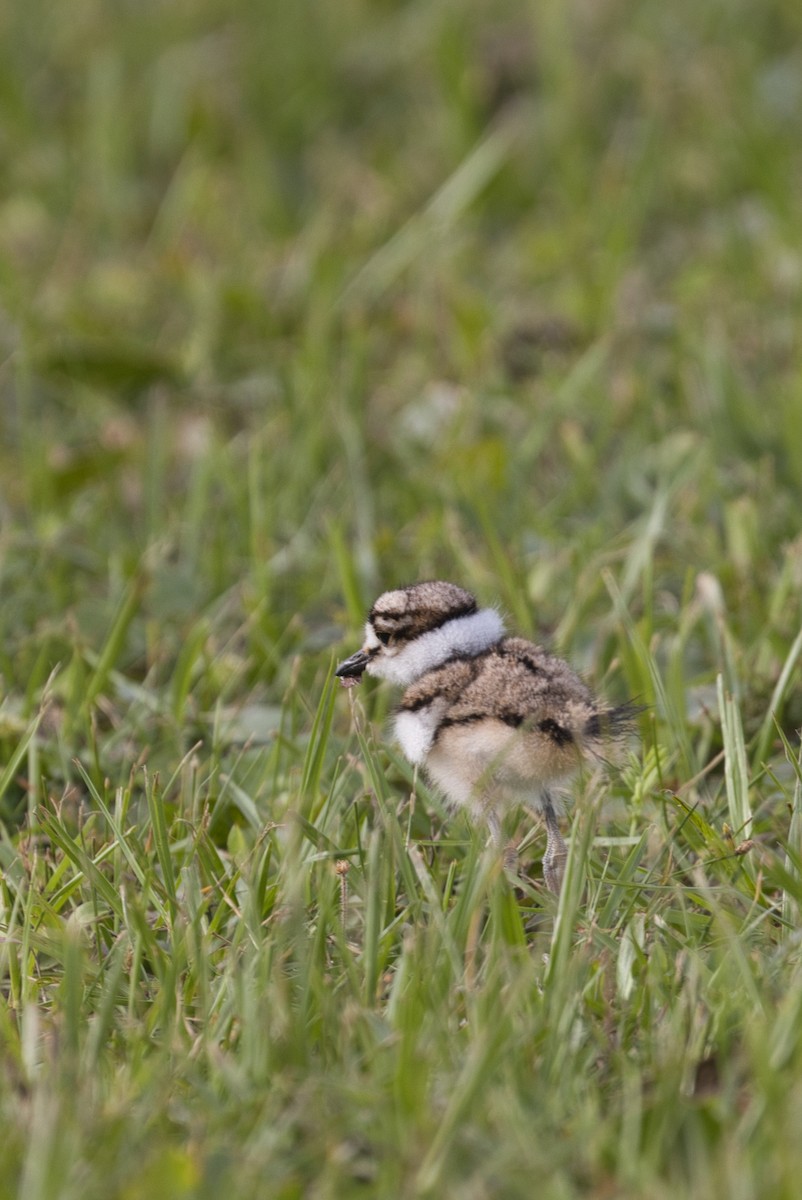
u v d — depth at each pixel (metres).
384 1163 6.64
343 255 19.48
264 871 8.98
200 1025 7.95
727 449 14.91
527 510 13.95
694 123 21.91
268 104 23.59
